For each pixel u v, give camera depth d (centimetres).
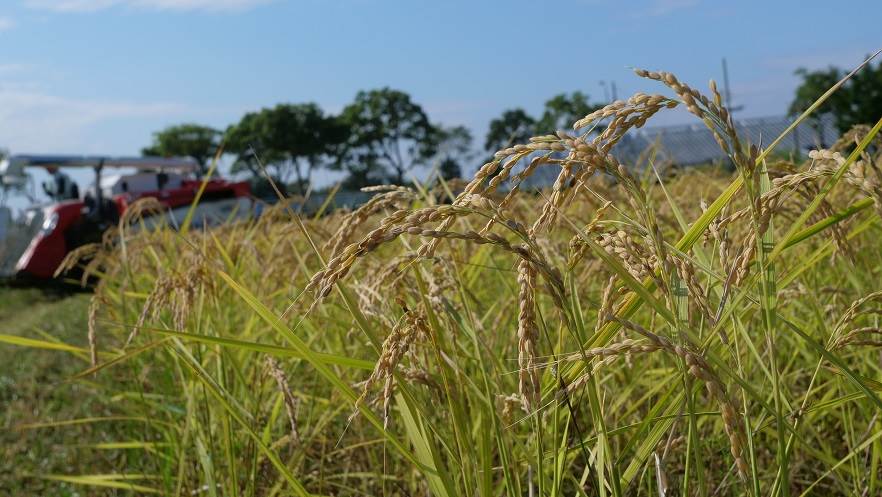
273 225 577
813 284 330
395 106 7069
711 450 281
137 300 552
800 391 343
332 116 7094
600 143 134
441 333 241
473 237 131
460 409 210
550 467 229
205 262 354
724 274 164
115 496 438
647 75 129
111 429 564
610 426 283
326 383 387
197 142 7444
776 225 298
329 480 371
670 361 289
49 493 465
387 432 203
